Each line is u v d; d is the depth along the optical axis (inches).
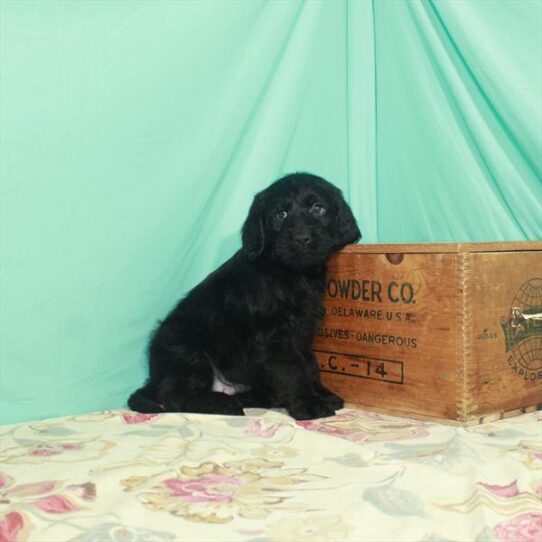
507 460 25.7
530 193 40.3
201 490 23.8
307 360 37.9
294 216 36.6
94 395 37.7
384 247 35.6
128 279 38.1
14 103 33.9
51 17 34.3
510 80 38.8
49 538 20.7
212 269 42.0
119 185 37.0
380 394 36.1
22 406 35.8
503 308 33.9
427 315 33.9
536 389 35.5
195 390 36.8
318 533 20.6
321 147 45.2
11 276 34.8
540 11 38.3
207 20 37.8
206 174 39.4
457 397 32.8
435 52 41.2
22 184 34.5
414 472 25.0
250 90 39.9
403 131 44.3
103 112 35.9
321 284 38.0
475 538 20.0
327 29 43.9
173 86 37.6
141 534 20.7
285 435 30.0
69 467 27.0
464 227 42.3
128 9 35.9
